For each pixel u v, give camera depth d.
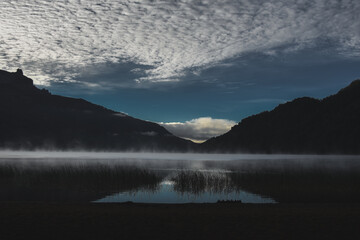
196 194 25.33
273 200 22.70
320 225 12.84
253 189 27.41
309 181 31.44
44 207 16.09
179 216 14.26
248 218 13.92
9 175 34.28
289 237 11.48
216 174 42.78
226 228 12.48
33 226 12.48
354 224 12.97
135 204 17.94
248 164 79.94
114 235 11.62
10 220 13.20
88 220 13.41
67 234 11.65
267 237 11.49
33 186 28.53
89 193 25.67
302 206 17.38
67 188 27.72
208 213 14.94
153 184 29.62
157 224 12.96
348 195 24.50
